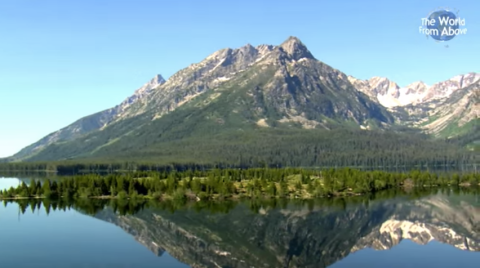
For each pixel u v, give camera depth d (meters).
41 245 189.88
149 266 162.38
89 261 167.12
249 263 171.00
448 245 189.62
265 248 190.38
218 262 171.00
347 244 195.50
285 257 177.00
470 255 173.00
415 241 198.25
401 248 186.00
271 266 165.38
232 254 182.12
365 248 188.00
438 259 167.88
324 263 169.00
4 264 162.25
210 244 196.50
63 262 165.12
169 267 162.12
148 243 195.88
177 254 179.88
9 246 188.12
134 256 174.50
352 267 161.12
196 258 174.75
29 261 166.12
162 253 180.62
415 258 170.00
